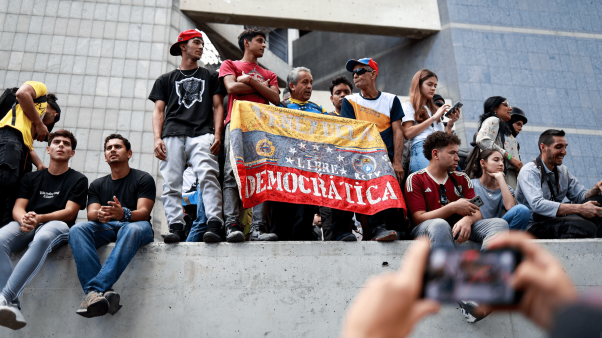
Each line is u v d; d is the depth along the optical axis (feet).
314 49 41.75
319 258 12.01
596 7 36.19
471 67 32.99
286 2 32.17
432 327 11.56
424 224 12.15
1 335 10.90
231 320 11.34
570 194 14.82
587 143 32.27
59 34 25.84
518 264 1.85
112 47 26.22
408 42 35.83
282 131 13.37
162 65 26.55
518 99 32.68
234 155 12.46
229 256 11.83
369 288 1.90
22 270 10.49
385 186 13.21
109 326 11.10
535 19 35.01
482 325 11.67
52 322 11.04
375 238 12.44
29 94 13.15
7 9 25.71
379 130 14.78
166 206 12.55
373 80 15.16
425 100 16.16
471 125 31.60
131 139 24.80
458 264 1.89
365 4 33.65
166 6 27.94
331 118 13.98
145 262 11.60
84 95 25.07
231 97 13.98
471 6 34.63
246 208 13.12
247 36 14.80
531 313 1.78
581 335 1.33
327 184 13.08
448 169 13.10
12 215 12.13
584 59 34.47
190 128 13.21
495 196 14.33
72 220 12.20
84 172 23.79
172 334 11.16
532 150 31.48
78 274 10.90
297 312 11.53
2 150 12.50
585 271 12.51
